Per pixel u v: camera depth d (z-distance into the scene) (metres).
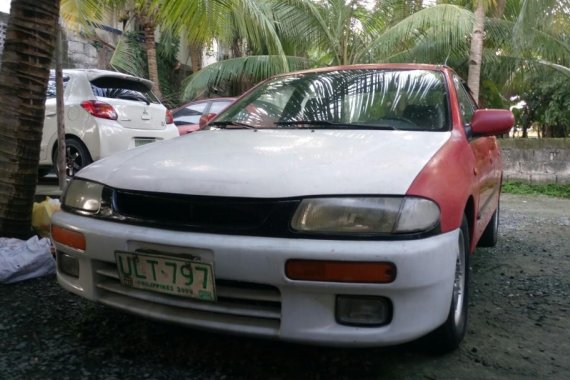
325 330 1.89
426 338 2.29
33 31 3.40
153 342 2.43
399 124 2.86
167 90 13.45
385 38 9.61
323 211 1.89
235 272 1.91
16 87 3.41
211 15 5.20
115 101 6.23
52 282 3.23
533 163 9.97
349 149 2.33
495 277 3.68
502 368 2.24
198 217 2.02
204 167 2.20
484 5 8.81
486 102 11.20
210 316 2.04
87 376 2.10
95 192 2.29
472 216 2.64
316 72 3.58
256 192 1.95
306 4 9.88
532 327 2.72
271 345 2.41
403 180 1.98
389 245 1.83
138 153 2.58
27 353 2.29
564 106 11.71
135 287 2.13
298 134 2.74
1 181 3.45
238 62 11.01
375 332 1.86
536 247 4.70
